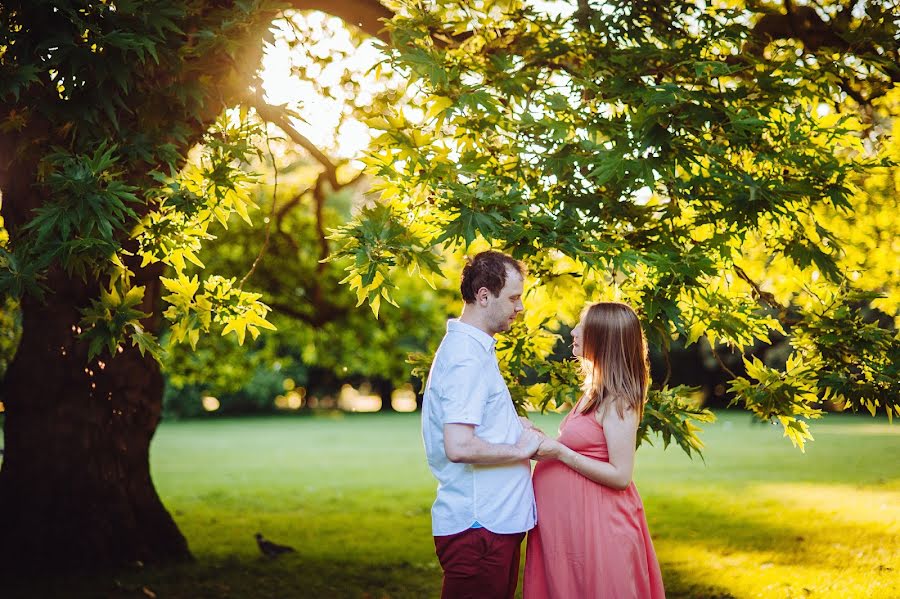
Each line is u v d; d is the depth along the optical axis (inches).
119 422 291.1
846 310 184.1
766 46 210.8
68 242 148.5
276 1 180.4
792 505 434.6
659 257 162.2
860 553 302.7
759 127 158.1
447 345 135.2
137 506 298.5
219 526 412.5
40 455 280.8
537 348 202.8
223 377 501.4
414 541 370.0
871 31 186.2
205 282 186.2
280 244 450.9
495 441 134.9
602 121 173.6
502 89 182.7
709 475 580.7
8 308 370.9
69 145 179.2
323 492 547.8
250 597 265.9
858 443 762.8
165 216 179.5
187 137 201.6
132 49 156.7
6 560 275.1
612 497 138.8
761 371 188.2
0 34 151.2
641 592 138.4
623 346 140.6
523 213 157.5
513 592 137.0
